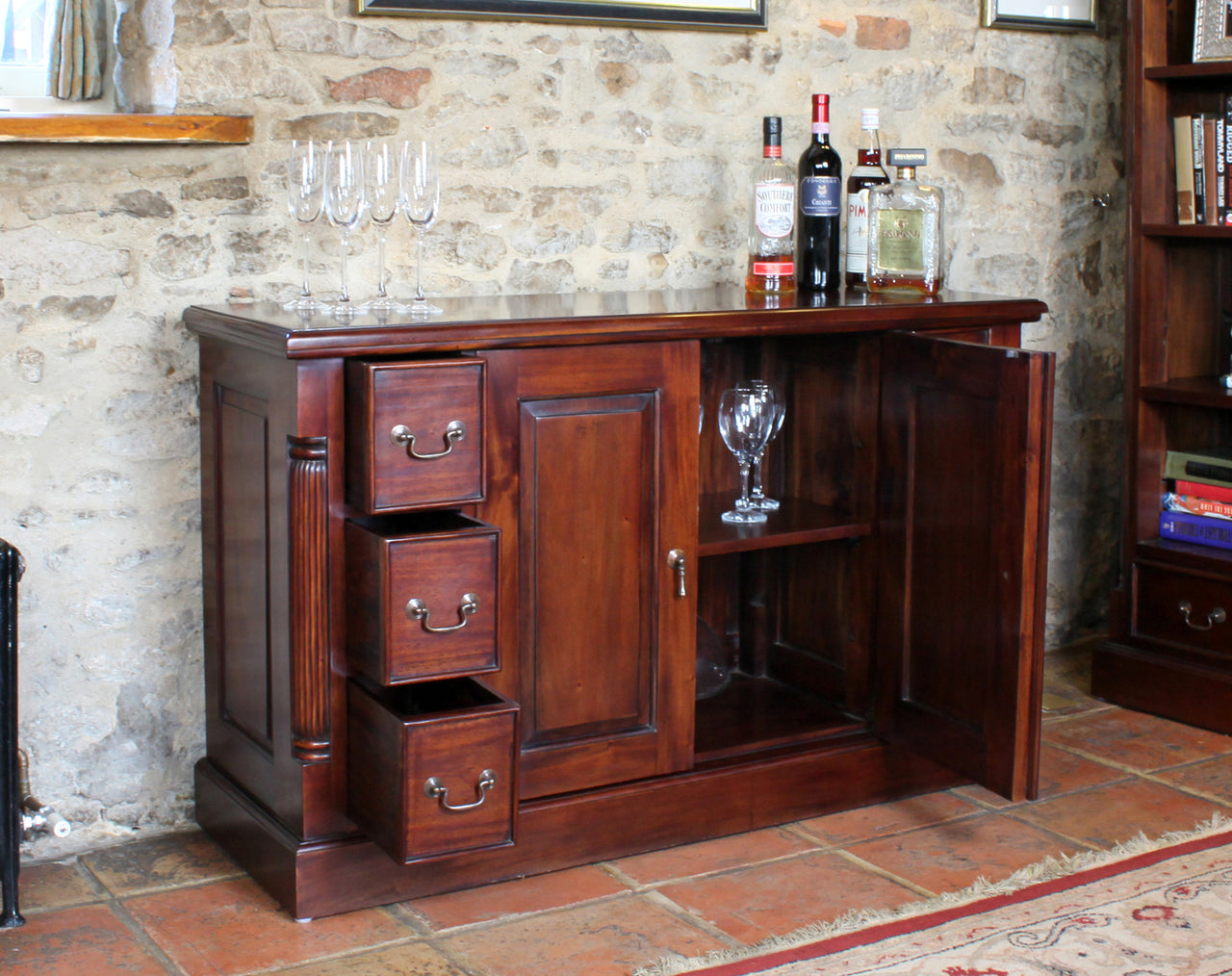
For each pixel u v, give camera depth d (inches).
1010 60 131.3
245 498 89.7
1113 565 148.4
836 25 120.7
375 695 81.9
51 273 92.7
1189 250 128.3
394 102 102.6
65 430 94.5
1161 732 121.1
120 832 99.3
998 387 90.2
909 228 109.4
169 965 80.4
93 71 99.0
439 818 79.3
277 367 82.5
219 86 96.6
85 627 96.6
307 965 80.4
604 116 111.2
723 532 101.0
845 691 109.9
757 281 111.0
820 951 81.7
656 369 92.3
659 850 96.7
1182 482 126.3
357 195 91.1
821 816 103.1
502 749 80.4
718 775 98.2
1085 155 138.1
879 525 104.0
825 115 113.0
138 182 94.5
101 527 96.3
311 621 82.8
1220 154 121.4
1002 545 91.0
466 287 107.7
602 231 112.6
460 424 80.5
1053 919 85.8
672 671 96.2
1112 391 144.8
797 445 113.0
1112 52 138.0
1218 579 120.1
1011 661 91.0
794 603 116.6
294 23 98.3
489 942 83.2
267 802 90.8
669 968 79.5
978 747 94.7
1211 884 90.9
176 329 97.1
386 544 77.6
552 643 91.4
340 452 81.8
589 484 91.0
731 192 118.3
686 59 114.0
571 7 107.0
